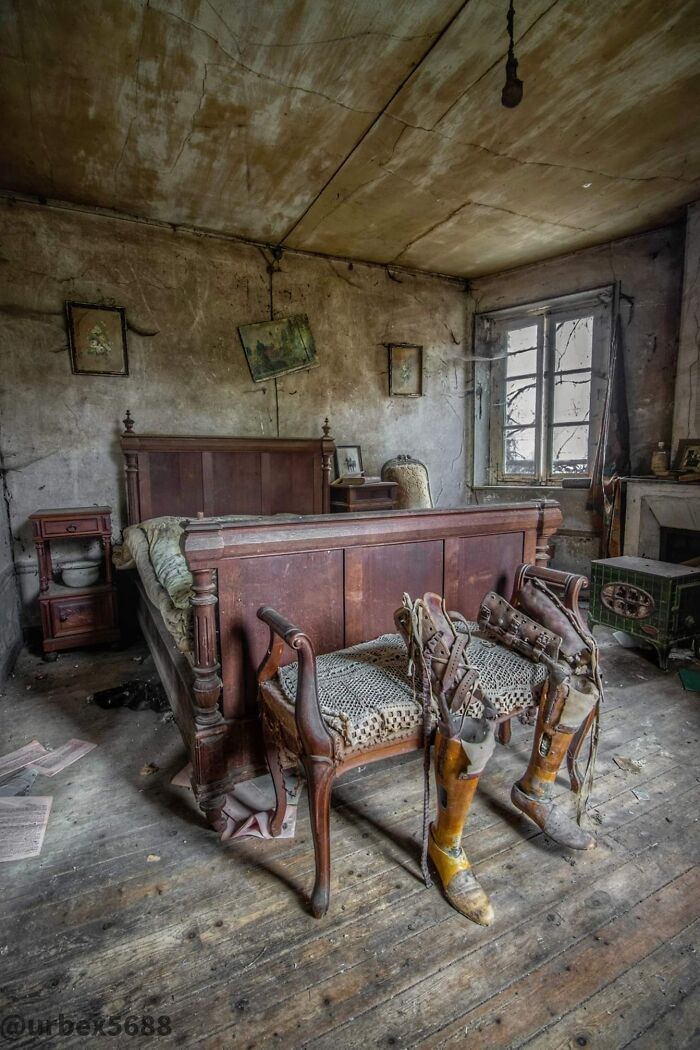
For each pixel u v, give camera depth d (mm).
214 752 1596
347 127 2594
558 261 4449
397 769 1984
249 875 1471
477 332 5035
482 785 1881
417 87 2314
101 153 2766
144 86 2262
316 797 1289
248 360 4000
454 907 1351
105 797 1827
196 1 1830
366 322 4531
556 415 4688
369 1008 1102
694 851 1542
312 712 1289
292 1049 1021
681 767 1954
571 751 1767
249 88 2289
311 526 1725
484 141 2738
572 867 1487
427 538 1961
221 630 1626
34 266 3264
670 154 2900
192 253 3742
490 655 1653
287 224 3689
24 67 2125
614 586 3061
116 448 3596
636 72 2238
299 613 1751
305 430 4316
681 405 3697
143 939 1267
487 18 1937
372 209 3484
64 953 1229
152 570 2654
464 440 5176
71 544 3510
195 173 2982
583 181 3180
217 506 3773
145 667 3002
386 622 1928
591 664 1576
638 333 4090
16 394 3283
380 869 1490
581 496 4426
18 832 1636
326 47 2066
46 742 2197
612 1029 1061
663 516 3746
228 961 1209
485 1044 1031
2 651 2814
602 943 1249
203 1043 1033
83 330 3414
